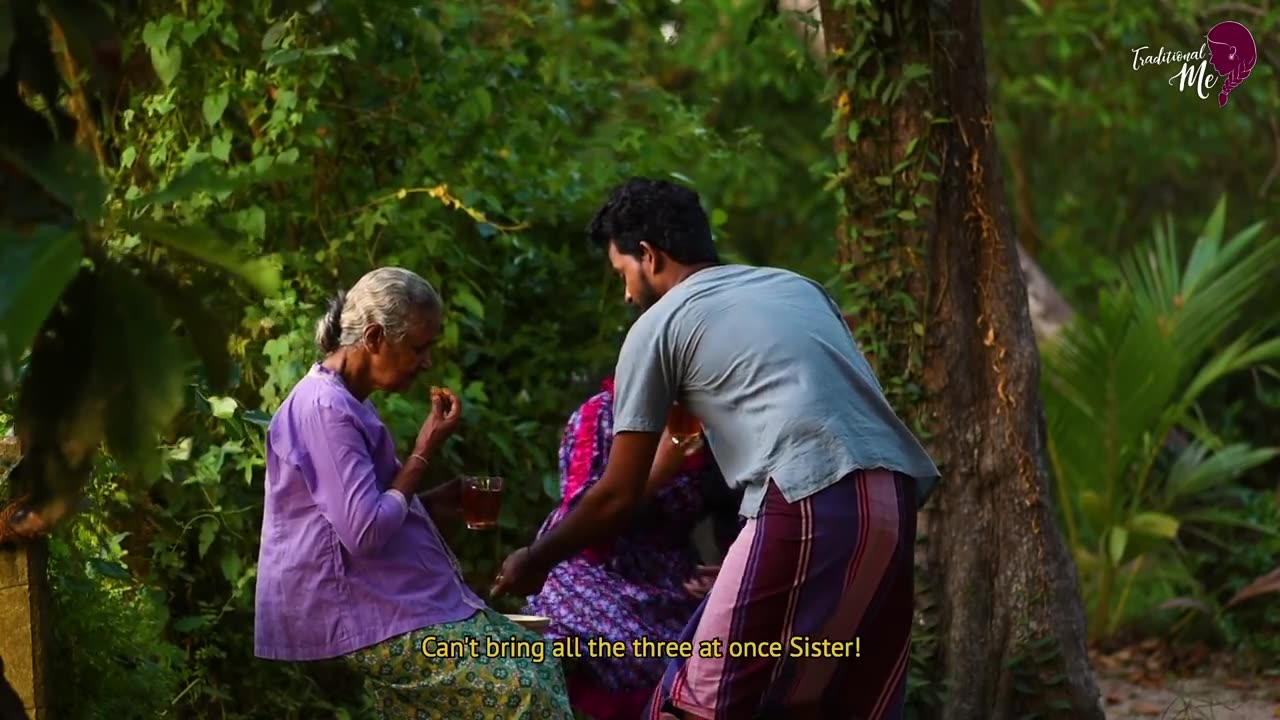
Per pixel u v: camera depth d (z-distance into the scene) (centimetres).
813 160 1220
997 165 512
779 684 342
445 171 524
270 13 461
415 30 529
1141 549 763
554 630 407
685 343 348
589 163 580
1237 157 1215
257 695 462
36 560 350
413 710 353
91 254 220
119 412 221
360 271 508
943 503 505
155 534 449
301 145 489
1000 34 1202
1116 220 1252
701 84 1173
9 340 191
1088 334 771
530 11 583
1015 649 500
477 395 500
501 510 507
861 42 497
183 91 498
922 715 498
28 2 237
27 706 348
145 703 395
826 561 335
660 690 360
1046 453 521
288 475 348
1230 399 1080
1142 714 631
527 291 545
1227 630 749
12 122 228
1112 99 1152
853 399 346
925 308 504
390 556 348
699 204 372
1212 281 787
